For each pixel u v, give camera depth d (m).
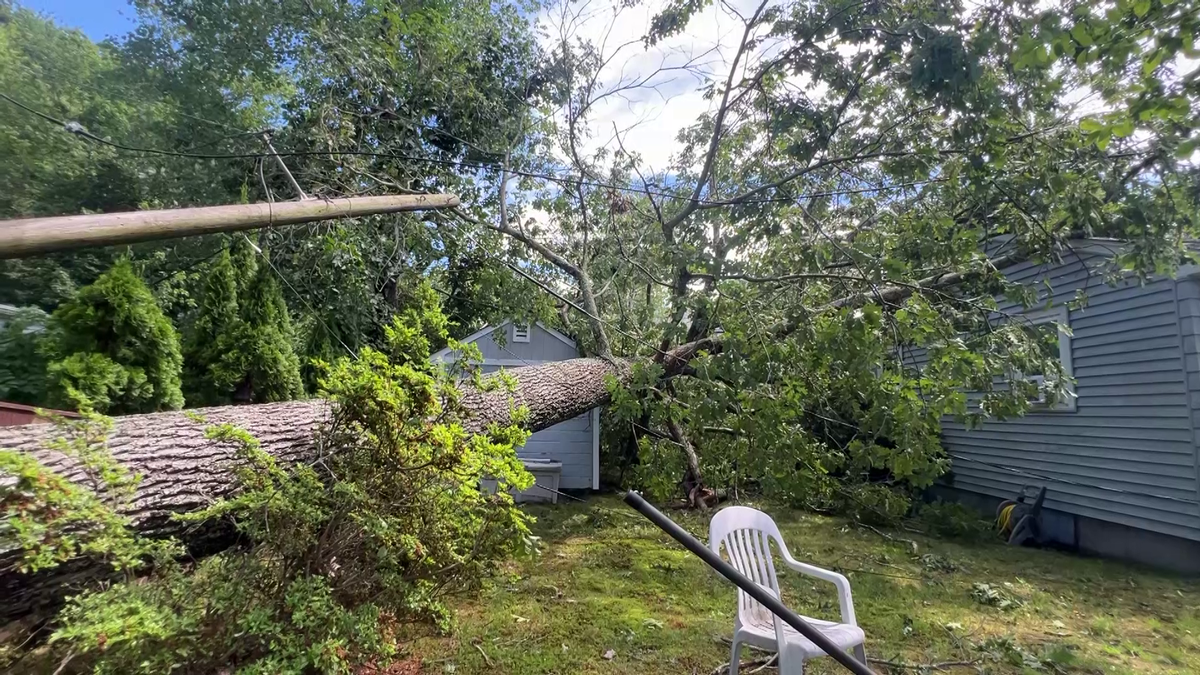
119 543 2.14
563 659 3.28
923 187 4.88
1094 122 3.39
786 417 4.70
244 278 5.67
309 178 6.35
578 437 8.98
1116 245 5.36
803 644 2.59
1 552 2.04
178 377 4.56
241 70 7.72
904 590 4.62
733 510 3.22
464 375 3.54
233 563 2.49
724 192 5.99
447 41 7.28
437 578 3.05
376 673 3.05
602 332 6.60
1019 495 7.03
